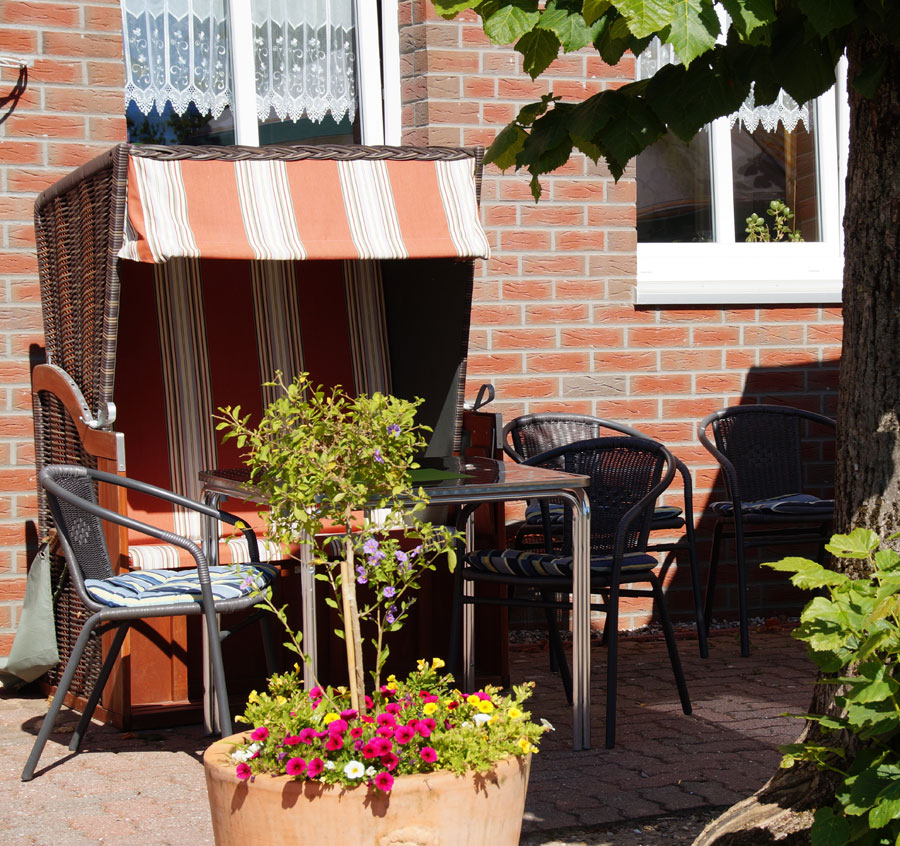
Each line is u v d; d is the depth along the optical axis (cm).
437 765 254
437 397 509
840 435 314
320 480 290
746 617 564
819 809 279
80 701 478
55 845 334
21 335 528
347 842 245
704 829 312
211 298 536
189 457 519
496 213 601
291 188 447
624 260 618
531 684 288
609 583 437
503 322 604
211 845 333
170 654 455
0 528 526
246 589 397
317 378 542
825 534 612
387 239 451
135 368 519
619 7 244
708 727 448
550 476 416
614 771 397
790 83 293
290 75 596
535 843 335
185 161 433
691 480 561
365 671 487
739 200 655
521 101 603
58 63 534
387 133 603
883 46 295
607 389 618
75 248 472
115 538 437
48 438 505
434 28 591
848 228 311
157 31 572
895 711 248
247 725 441
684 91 297
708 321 632
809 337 646
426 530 305
